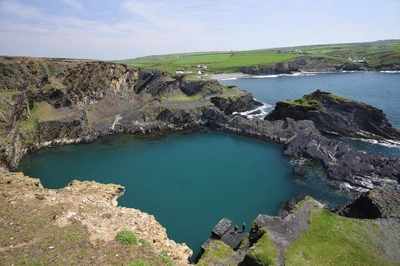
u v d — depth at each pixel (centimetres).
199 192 5175
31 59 8425
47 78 8538
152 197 4988
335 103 8300
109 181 5556
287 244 2822
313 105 8538
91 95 9756
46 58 9088
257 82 18312
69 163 6400
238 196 5041
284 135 7700
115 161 6575
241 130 8544
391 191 3912
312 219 3225
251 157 6788
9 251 1956
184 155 6975
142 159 6712
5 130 6144
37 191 2977
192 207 4691
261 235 3000
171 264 2078
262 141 7906
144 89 11044
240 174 5897
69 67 9362
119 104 10106
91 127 8312
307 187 5312
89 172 5953
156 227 2698
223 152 7150
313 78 19562
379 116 7756
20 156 6556
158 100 10512
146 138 8319
